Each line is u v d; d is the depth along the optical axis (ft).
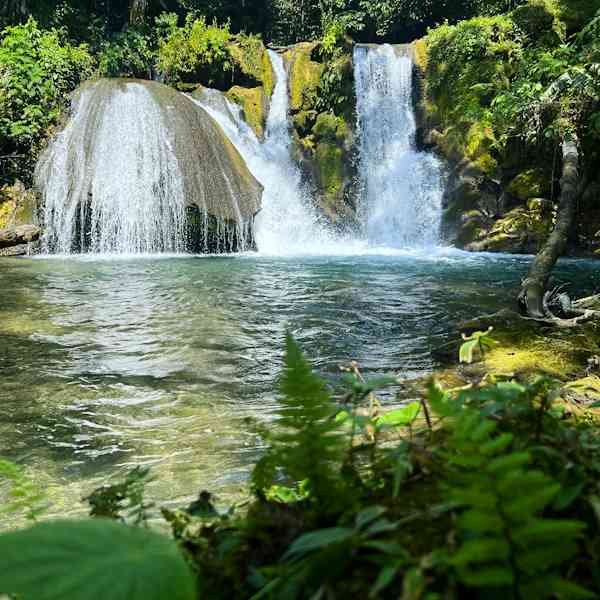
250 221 53.57
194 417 13.12
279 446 3.70
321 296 28.81
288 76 69.87
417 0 89.04
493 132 56.03
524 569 2.32
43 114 53.26
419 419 7.50
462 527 2.40
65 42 65.82
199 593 3.27
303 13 91.81
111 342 19.84
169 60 67.56
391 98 65.98
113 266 39.73
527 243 50.80
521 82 36.76
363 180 64.69
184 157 52.13
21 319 22.99
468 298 28.48
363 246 59.16
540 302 22.68
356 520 2.93
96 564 2.21
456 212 56.90
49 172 50.24
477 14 83.82
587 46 32.96
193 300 27.37
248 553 3.42
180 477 9.70
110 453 11.07
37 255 47.47
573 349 16.49
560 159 51.49
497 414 4.36
